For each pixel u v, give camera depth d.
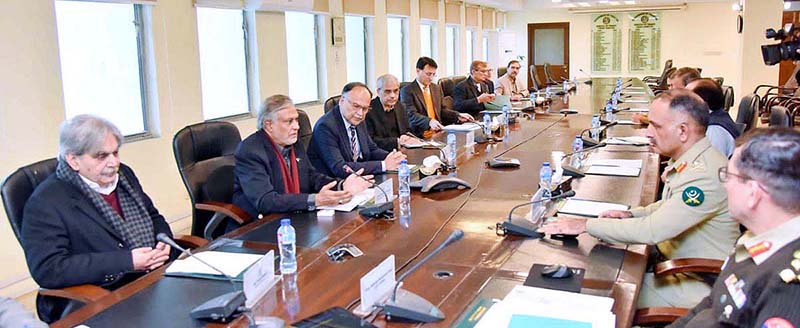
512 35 14.27
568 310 1.50
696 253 2.08
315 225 2.37
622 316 1.52
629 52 14.39
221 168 3.11
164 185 5.02
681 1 13.66
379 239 2.17
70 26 4.34
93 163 2.18
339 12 7.66
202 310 1.57
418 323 1.50
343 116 3.63
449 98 6.58
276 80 6.55
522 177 3.11
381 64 8.88
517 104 6.91
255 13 6.15
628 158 3.54
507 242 2.09
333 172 3.42
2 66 3.67
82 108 4.48
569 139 4.35
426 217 2.43
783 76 9.43
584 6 14.15
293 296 1.70
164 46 4.96
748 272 1.25
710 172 1.98
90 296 1.93
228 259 2.00
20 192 2.17
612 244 2.05
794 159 1.21
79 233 2.15
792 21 9.14
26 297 3.65
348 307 1.61
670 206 2.01
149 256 2.12
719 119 3.30
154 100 4.92
